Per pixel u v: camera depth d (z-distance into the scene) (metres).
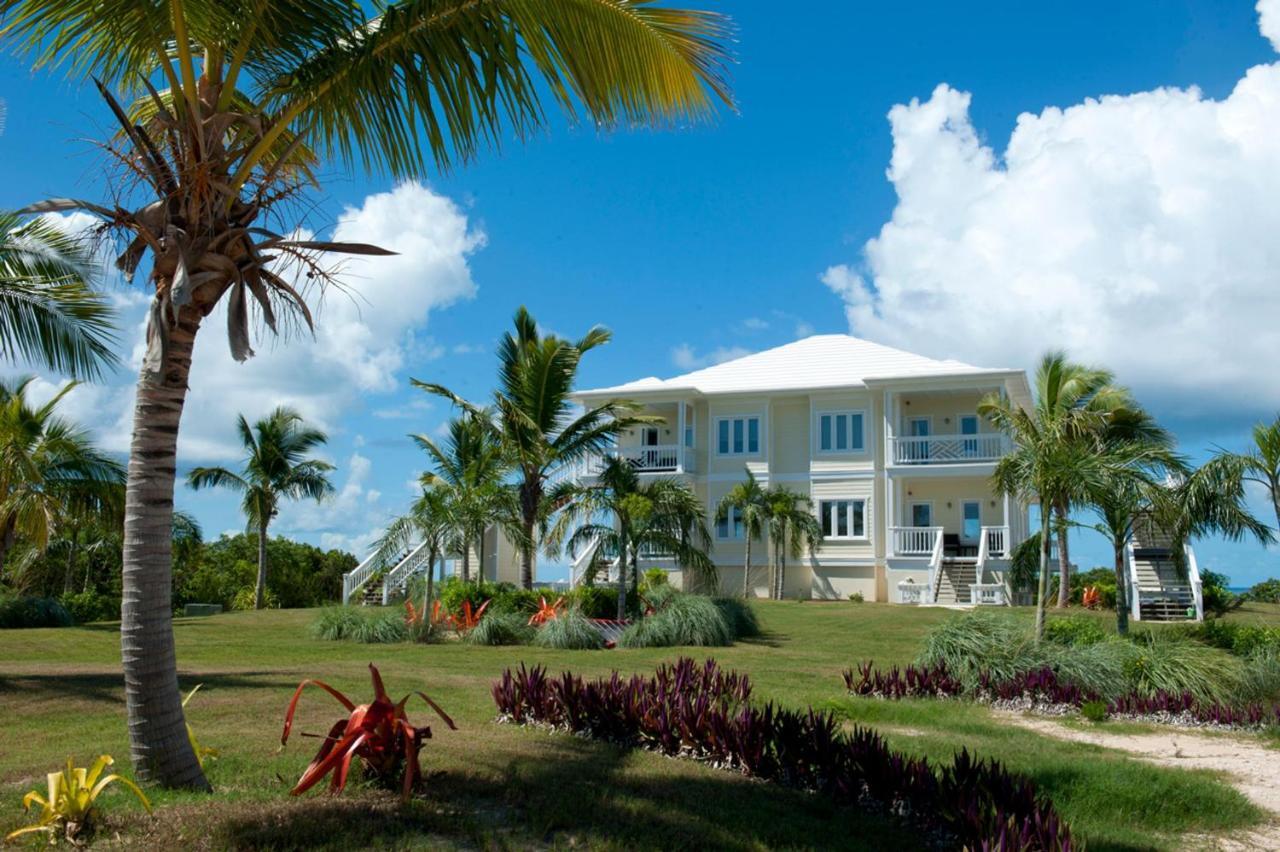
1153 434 27.67
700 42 7.49
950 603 32.03
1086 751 10.53
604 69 7.48
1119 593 19.56
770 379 39.28
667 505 24.22
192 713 10.23
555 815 6.53
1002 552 33.22
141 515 6.43
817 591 36.69
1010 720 12.80
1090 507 18.33
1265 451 18.67
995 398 29.44
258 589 35.28
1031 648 14.84
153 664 6.45
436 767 7.69
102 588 38.62
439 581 27.05
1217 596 28.92
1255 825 7.93
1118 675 14.16
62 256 13.50
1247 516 18.92
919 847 6.79
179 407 6.58
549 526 26.06
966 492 36.34
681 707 9.13
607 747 9.02
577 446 26.27
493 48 7.15
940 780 7.53
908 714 12.26
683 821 6.66
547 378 26.09
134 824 5.71
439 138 7.36
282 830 5.70
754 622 22.52
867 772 7.68
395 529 21.33
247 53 7.38
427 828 6.10
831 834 6.81
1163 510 19.22
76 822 5.56
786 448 38.50
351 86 7.10
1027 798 6.71
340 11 7.15
